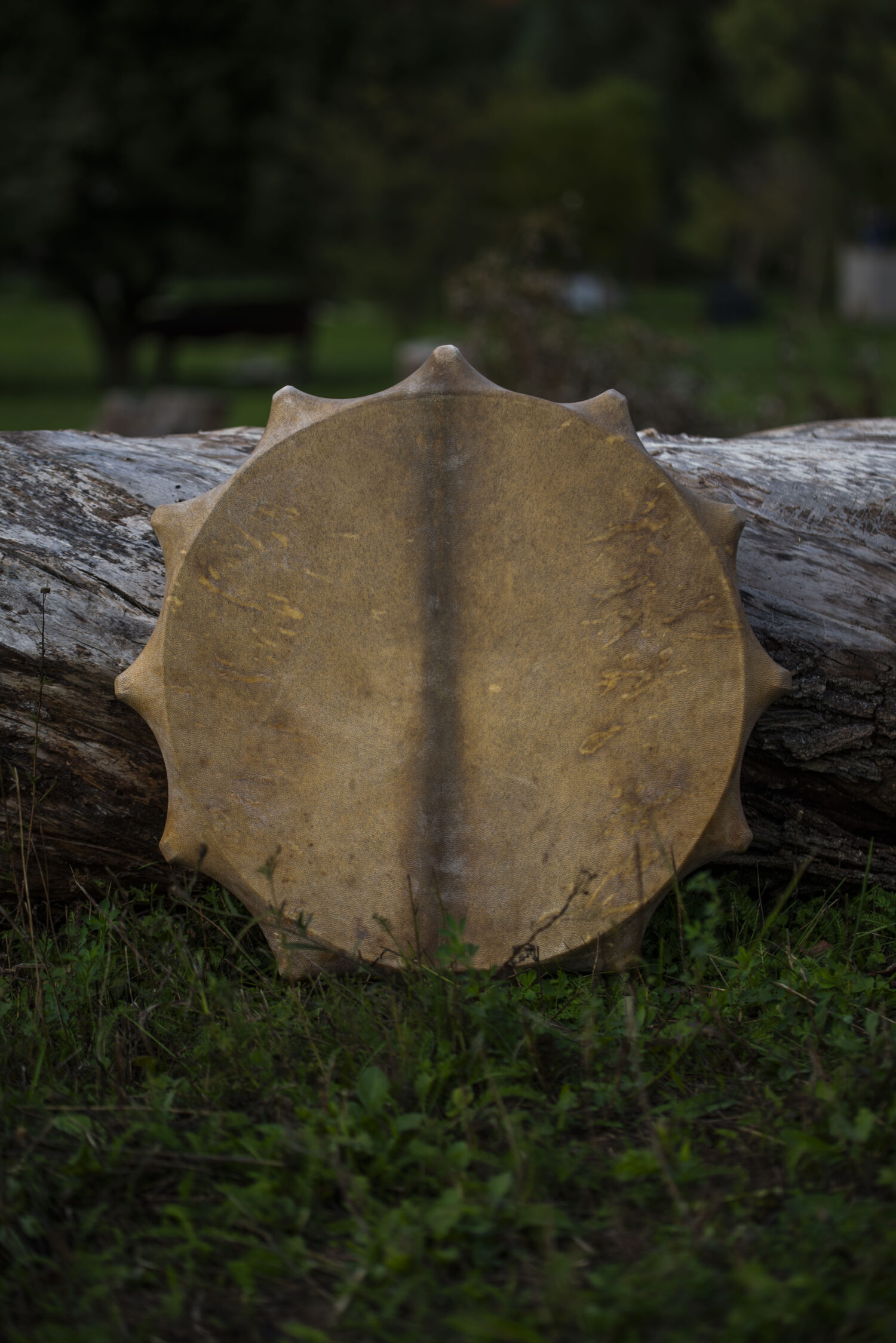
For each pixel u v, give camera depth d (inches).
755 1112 79.1
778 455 123.1
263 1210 71.1
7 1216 70.7
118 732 105.5
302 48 706.8
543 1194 71.7
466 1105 78.4
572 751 93.7
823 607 109.9
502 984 91.4
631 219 906.7
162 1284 68.4
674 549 92.5
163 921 102.8
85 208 677.3
